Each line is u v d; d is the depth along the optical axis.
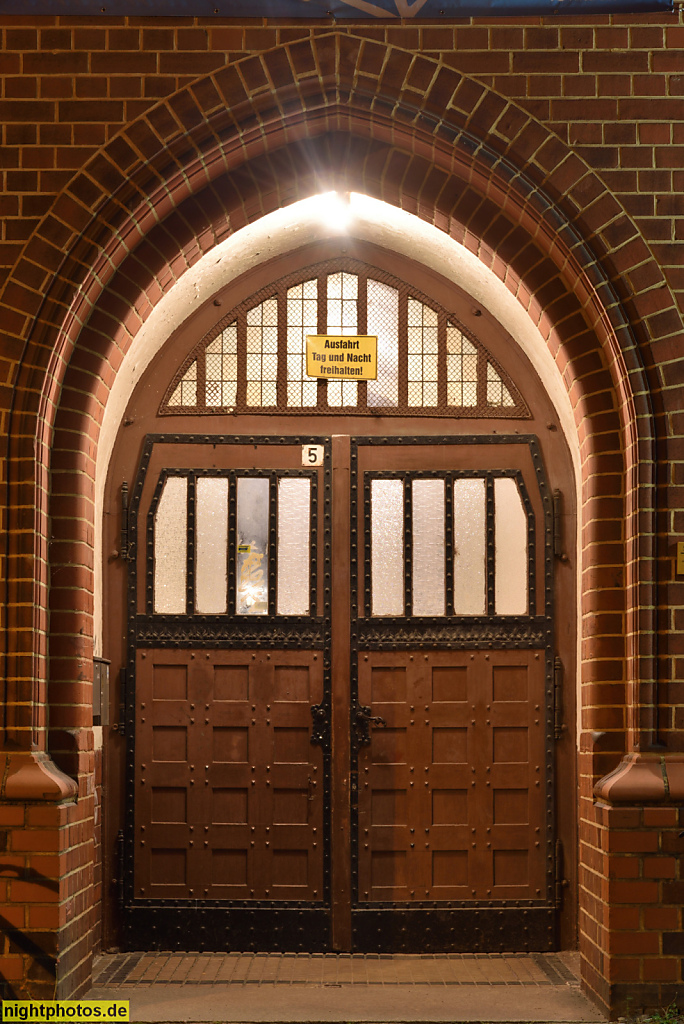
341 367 6.38
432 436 6.34
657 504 5.04
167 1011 4.94
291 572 6.29
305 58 5.07
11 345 4.99
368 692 6.20
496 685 6.21
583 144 5.11
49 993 4.70
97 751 5.96
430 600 6.26
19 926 4.73
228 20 5.09
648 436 5.06
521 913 6.07
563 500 6.30
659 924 4.85
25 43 5.09
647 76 5.13
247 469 6.33
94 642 5.91
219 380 6.37
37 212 5.04
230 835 6.11
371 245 6.43
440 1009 5.00
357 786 6.14
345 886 6.08
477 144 5.09
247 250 6.10
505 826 6.12
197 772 6.16
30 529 4.93
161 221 5.26
